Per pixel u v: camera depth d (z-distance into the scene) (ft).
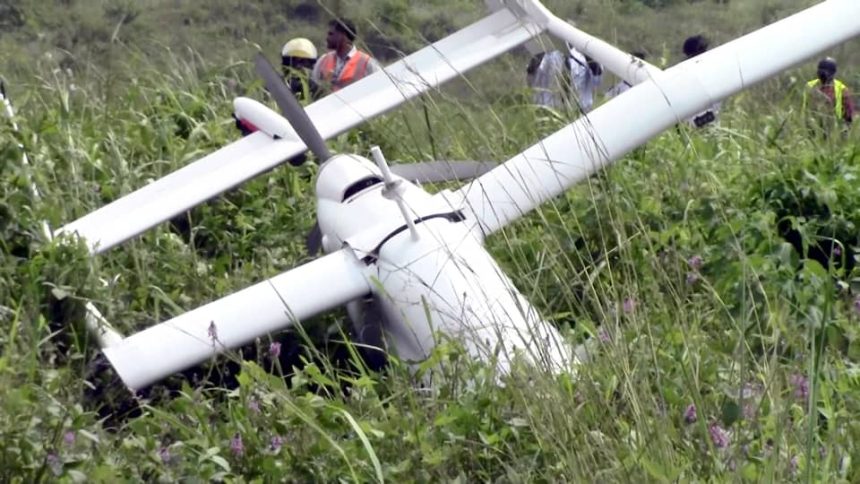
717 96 45.88
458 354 34.22
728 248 41.27
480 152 45.62
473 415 32.04
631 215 43.24
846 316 39.86
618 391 31.76
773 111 61.26
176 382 40.34
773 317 34.17
